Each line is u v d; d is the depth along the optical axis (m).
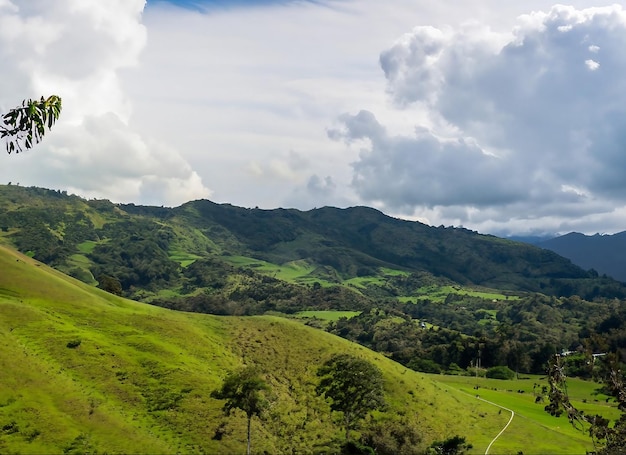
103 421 63.72
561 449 90.44
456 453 76.88
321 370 85.25
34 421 59.28
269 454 68.44
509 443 90.19
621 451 22.92
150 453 60.28
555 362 24.67
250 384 67.88
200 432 68.31
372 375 81.94
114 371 76.69
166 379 77.88
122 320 94.75
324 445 74.69
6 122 18.52
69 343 79.56
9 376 65.75
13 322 81.75
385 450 74.75
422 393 102.25
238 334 103.62
